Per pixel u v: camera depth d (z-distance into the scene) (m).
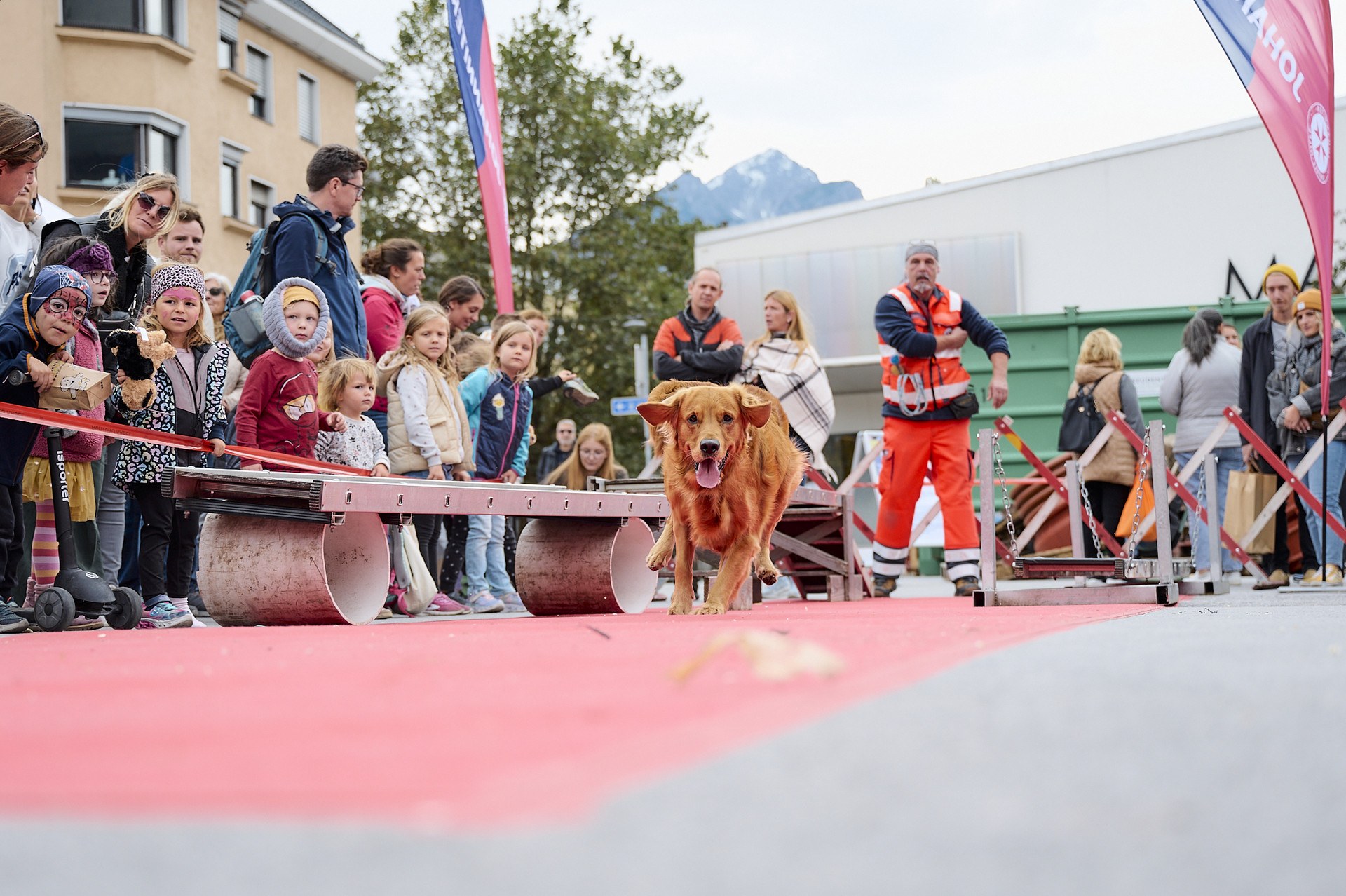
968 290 15.97
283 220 6.36
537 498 5.27
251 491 4.70
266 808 1.17
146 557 5.08
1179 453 9.53
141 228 5.37
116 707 1.91
